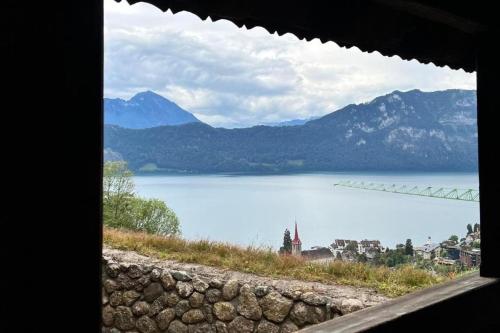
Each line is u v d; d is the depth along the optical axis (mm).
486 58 2451
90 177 1086
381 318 1875
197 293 4492
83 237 1075
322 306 3785
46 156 1029
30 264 1011
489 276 2512
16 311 997
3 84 982
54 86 1039
